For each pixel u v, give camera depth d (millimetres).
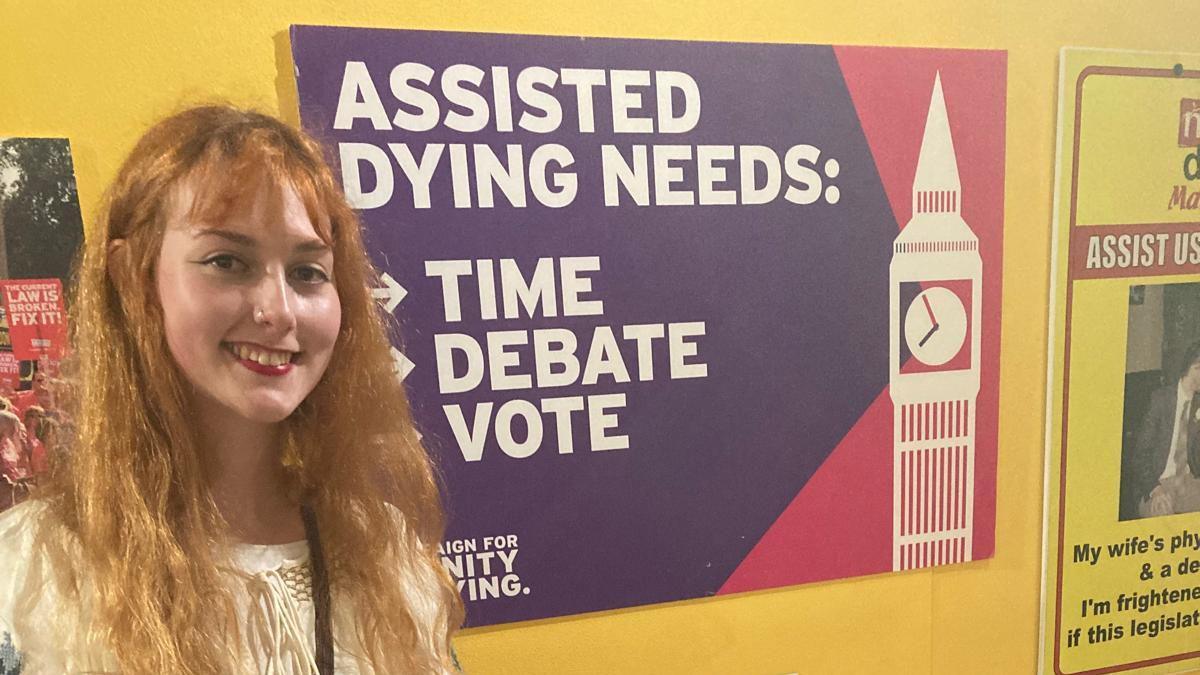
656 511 786
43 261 641
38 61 625
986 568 890
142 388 502
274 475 566
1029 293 851
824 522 830
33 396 648
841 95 770
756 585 821
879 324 811
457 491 739
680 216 750
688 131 741
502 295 723
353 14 668
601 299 744
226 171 482
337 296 551
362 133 674
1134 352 885
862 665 871
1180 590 946
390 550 612
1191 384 904
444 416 727
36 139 629
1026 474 882
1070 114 830
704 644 821
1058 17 818
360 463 597
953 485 857
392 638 583
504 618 766
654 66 725
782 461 809
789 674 849
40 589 487
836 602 852
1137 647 948
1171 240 876
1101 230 855
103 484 496
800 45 753
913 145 792
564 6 707
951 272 820
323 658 543
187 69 649
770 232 772
